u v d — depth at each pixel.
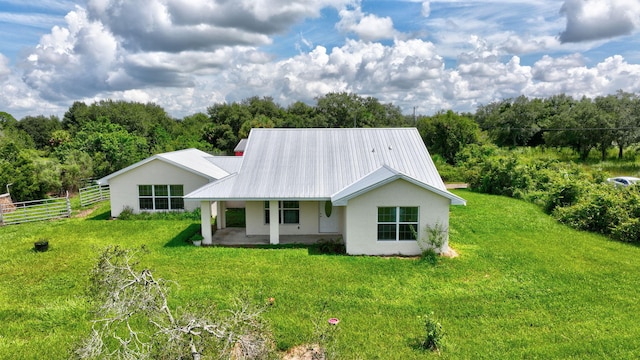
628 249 14.41
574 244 15.07
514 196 25.77
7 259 13.60
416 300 10.08
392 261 13.09
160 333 5.56
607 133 43.69
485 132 54.91
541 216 19.88
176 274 11.91
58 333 8.52
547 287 10.88
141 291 5.46
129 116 59.44
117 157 33.00
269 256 13.68
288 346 7.86
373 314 9.33
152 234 16.89
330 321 8.38
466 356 7.57
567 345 7.90
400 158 17.45
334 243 14.83
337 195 14.55
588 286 10.93
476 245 14.97
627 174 36.75
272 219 15.42
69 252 14.38
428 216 13.87
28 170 25.27
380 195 13.75
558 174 26.25
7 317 9.29
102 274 5.44
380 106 73.31
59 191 28.47
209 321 5.55
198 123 79.44
